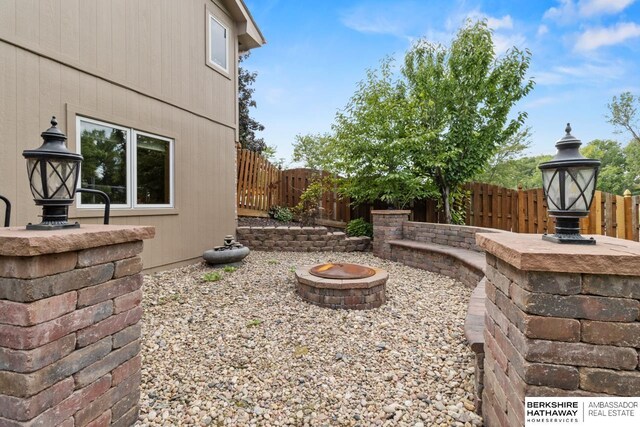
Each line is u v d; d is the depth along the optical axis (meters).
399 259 6.60
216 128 6.70
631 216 5.57
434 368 2.54
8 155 3.49
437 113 7.76
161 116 5.37
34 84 3.70
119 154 4.70
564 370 1.29
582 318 1.27
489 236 1.79
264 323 3.38
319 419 2.02
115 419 1.70
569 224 1.57
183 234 5.82
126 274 1.78
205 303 3.90
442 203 7.92
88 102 4.25
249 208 8.90
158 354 2.74
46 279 1.32
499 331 1.64
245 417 2.03
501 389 1.61
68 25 4.02
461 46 7.55
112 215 4.58
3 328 1.28
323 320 3.47
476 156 7.63
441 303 4.05
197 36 6.14
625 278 1.24
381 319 3.52
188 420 1.98
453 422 1.95
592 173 1.51
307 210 8.95
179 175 5.74
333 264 4.74
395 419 2.00
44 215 1.68
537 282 1.30
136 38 4.91
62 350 1.40
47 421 1.33
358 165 7.70
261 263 6.09
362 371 2.53
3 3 3.43
